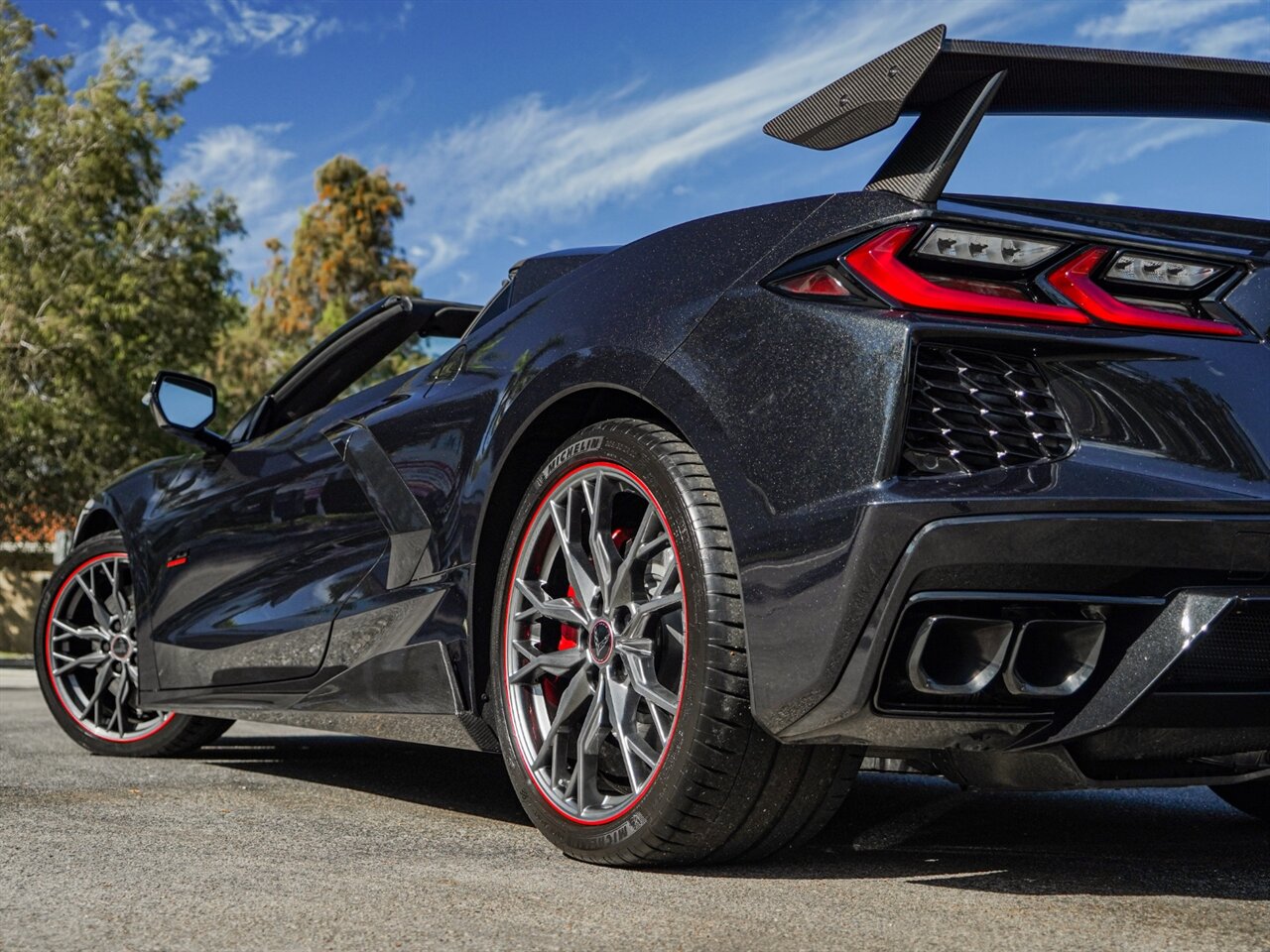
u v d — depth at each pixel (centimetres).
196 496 311
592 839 183
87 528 356
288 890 164
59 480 2280
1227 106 192
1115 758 162
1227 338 168
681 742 171
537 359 205
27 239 2334
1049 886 175
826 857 193
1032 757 164
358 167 4119
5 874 172
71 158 2386
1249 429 162
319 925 146
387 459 241
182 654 302
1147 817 250
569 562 195
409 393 246
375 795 260
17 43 2481
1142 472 156
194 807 237
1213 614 154
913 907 159
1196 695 157
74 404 2242
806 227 174
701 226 191
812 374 164
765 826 177
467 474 216
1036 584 153
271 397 311
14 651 2394
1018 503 151
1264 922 156
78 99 2417
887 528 152
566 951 136
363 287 4066
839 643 155
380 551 241
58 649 343
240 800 248
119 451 2303
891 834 220
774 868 183
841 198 173
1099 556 152
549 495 200
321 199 4109
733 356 172
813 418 162
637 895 163
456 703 212
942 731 157
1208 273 170
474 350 229
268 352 3959
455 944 138
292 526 272
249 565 286
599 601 190
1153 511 154
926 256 163
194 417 316
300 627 259
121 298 2308
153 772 293
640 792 177
